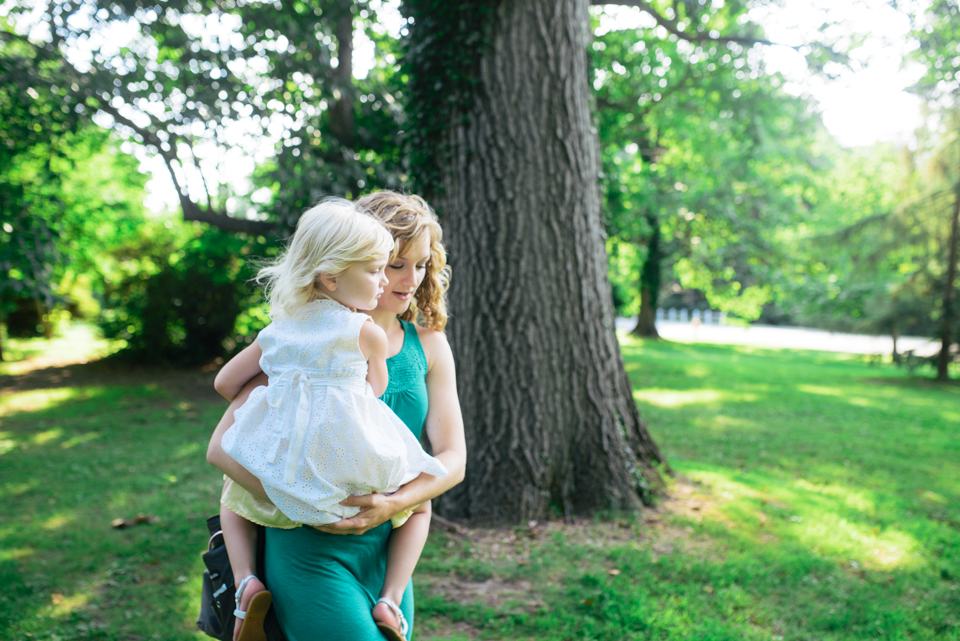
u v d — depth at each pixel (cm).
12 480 595
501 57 468
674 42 1313
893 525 488
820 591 366
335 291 153
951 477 660
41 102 921
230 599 158
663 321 4694
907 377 1655
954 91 1472
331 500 141
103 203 1523
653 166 1950
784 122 1658
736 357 2088
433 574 383
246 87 922
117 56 930
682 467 635
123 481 595
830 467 693
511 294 465
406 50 510
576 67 484
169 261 1453
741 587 369
